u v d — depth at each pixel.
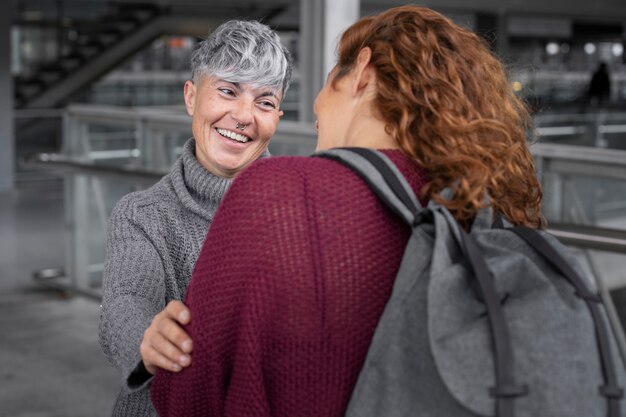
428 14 1.12
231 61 1.45
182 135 5.11
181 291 1.46
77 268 5.42
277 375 0.99
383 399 0.95
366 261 0.99
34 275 5.55
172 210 1.48
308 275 0.98
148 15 13.97
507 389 0.88
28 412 3.61
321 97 1.17
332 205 1.00
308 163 1.03
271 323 0.98
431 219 1.00
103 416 3.59
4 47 9.45
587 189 3.14
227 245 1.00
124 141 5.50
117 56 13.93
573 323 0.92
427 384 0.93
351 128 1.12
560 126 6.50
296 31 16.05
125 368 1.19
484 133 1.05
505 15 16.69
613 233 2.46
